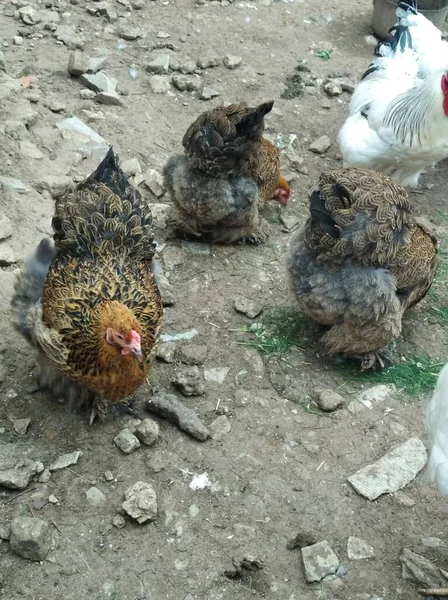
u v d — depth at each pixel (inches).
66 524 52.6
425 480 57.9
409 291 63.9
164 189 80.8
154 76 96.0
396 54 86.6
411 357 68.1
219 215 72.4
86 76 91.0
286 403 62.5
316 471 57.7
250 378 64.0
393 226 60.0
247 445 58.8
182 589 50.3
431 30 88.3
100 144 83.0
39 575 50.1
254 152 72.0
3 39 96.0
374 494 56.4
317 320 64.6
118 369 53.1
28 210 72.9
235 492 55.6
